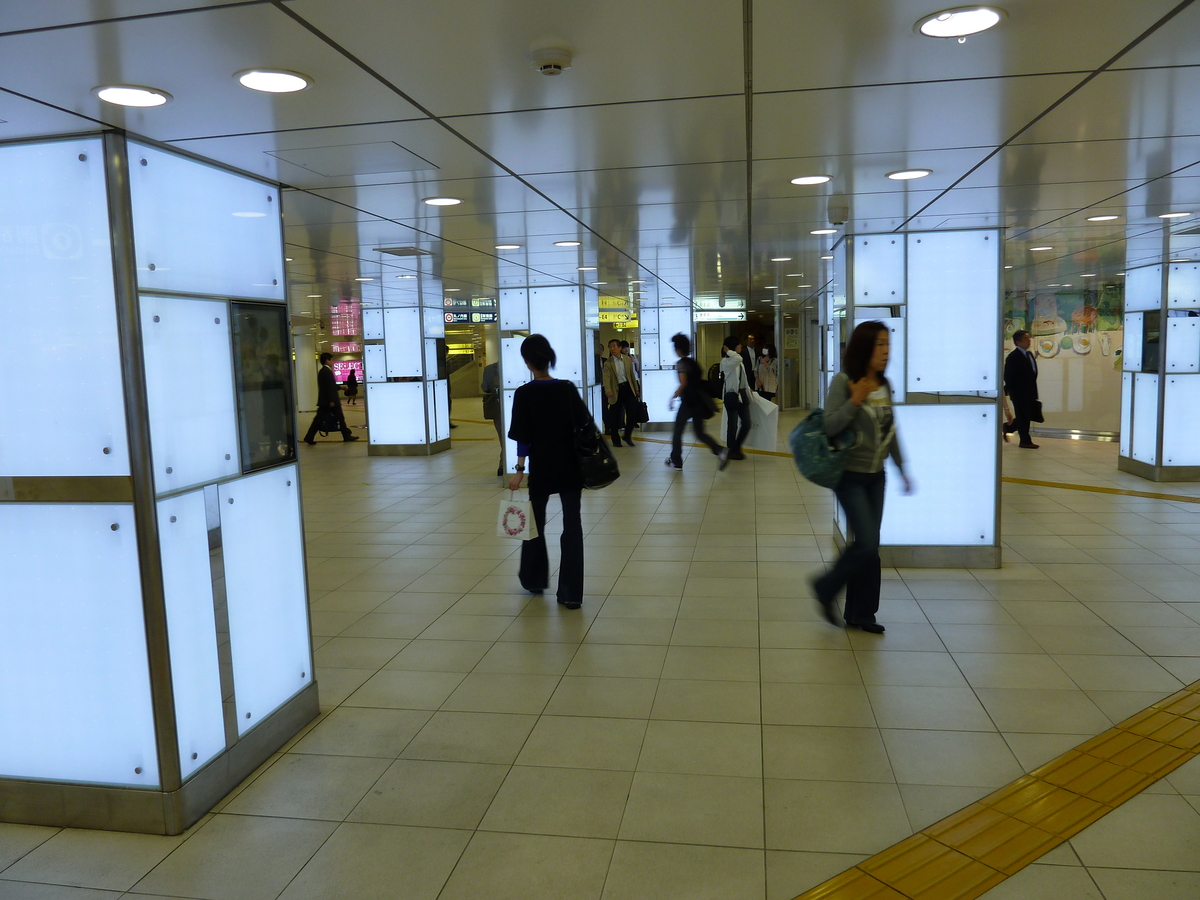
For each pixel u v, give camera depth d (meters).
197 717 3.51
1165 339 10.77
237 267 3.88
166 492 3.35
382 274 10.17
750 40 2.77
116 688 3.37
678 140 4.08
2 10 2.19
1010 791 3.50
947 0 2.47
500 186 5.03
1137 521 8.62
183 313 3.47
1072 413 16.98
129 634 3.33
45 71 2.61
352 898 2.94
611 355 15.70
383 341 15.88
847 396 5.03
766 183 5.18
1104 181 5.24
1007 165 4.75
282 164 3.96
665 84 3.21
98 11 2.22
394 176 4.55
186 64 2.65
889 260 6.90
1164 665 4.80
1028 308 17.45
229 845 3.29
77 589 3.35
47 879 3.11
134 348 3.19
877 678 4.71
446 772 3.80
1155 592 6.18
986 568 6.92
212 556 3.62
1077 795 3.45
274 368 4.11
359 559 7.83
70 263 3.21
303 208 5.49
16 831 3.44
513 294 12.37
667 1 2.42
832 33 2.73
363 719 4.38
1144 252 9.61
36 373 3.27
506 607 6.22
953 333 6.87
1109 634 5.32
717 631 5.56
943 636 5.36
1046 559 7.18
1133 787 3.50
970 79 3.24
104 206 3.18
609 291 15.06
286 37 2.52
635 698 4.54
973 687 4.56
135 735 3.38
